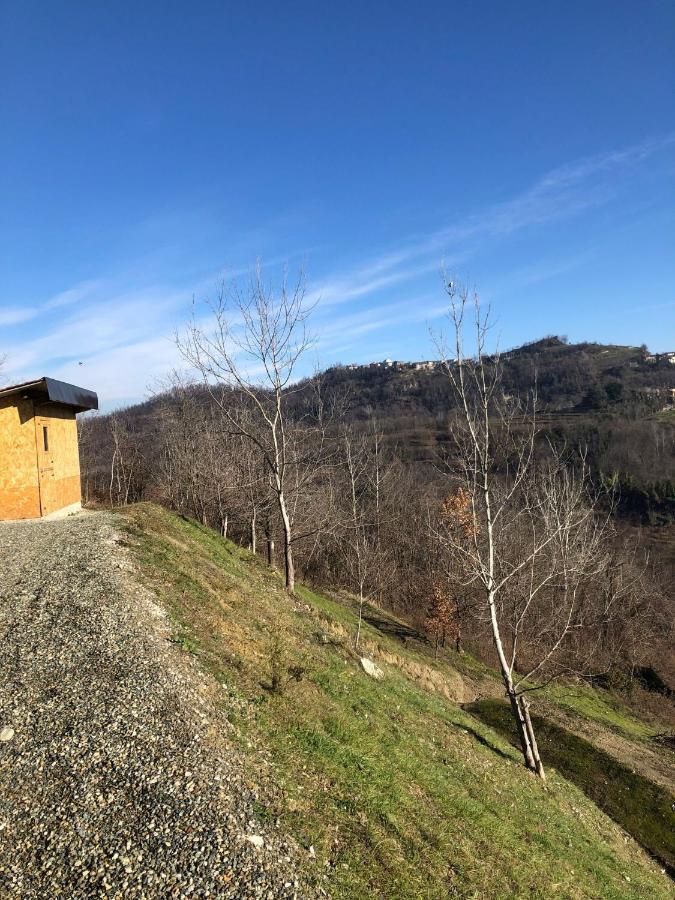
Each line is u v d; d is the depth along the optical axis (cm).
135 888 438
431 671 2458
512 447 1569
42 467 1950
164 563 1400
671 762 2306
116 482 4209
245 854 498
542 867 859
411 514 4156
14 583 1054
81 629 865
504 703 2456
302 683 1008
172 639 914
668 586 4219
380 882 572
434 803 845
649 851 1510
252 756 679
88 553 1289
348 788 723
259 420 2609
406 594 4006
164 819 515
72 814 504
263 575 2184
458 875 675
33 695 679
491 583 1492
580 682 3150
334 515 2580
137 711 670
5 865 442
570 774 1927
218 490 2678
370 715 1070
